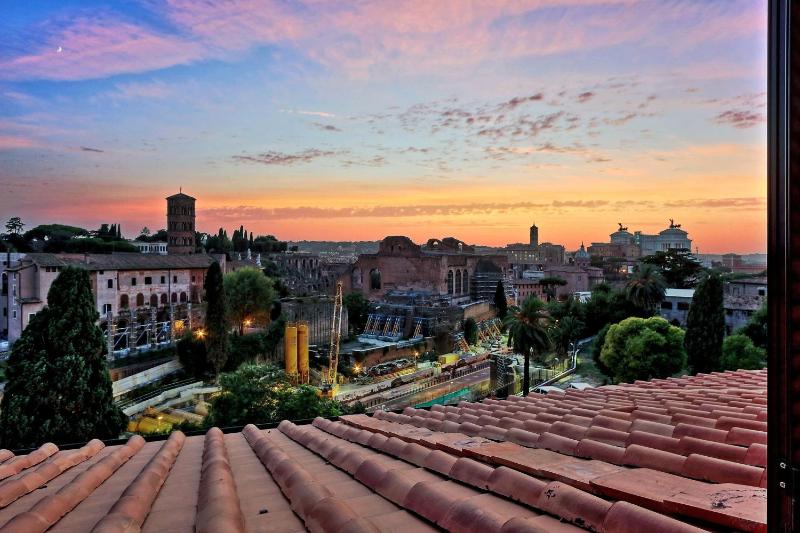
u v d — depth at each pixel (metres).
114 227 162.88
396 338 91.56
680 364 47.16
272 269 146.50
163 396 53.53
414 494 5.30
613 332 50.97
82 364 31.61
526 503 4.98
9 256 73.81
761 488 4.86
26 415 30.47
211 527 4.77
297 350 66.69
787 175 2.50
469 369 76.00
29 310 70.06
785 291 2.51
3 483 7.70
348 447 9.02
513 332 51.00
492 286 136.62
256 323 81.44
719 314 47.78
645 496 4.66
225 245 176.50
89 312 32.78
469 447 7.57
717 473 5.50
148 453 10.57
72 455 9.92
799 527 2.48
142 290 77.88
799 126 2.53
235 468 8.23
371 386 65.69
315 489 5.82
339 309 80.94
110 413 32.91
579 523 4.37
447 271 126.12
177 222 130.88
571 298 88.75
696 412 9.82
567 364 69.19
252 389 35.38
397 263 124.94
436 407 14.03
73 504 6.39
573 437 8.35
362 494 6.03
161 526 5.33
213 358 58.81
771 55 2.57
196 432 13.74
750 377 17.48
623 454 6.62
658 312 89.31
